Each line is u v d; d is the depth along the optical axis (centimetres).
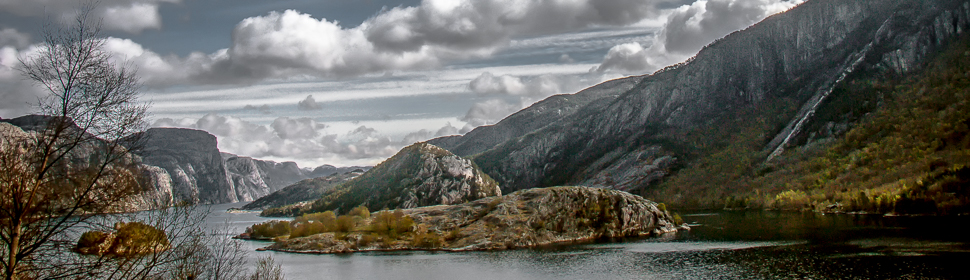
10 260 2434
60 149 2605
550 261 11350
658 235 16075
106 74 2777
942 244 11281
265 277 6394
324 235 14625
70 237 2686
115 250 2836
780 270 9231
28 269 2555
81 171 2686
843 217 19588
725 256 11050
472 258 12156
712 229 17350
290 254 13325
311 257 12731
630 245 13612
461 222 15800
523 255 12394
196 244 3606
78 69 2697
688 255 11412
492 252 13112
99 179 2712
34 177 2545
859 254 10475
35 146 2577
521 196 16638
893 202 19662
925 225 15125
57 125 2586
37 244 2514
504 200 16500
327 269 10969
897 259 9700
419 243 14200
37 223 2555
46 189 2569
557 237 15050
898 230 14262
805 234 14525
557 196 16125
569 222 15612
